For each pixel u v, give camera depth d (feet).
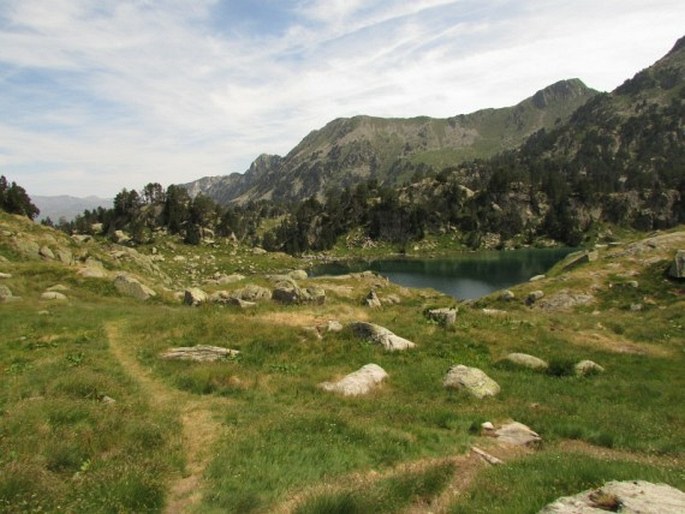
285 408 58.80
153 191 618.44
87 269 181.06
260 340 91.04
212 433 49.47
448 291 361.30
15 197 430.20
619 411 63.46
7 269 172.65
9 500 31.37
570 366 83.15
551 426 56.34
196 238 560.61
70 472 37.99
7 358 79.41
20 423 46.62
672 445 51.57
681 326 118.52
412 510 34.12
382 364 81.46
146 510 32.99
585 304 175.73
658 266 190.70
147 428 47.29
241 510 33.88
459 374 72.59
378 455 44.65
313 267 568.82
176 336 94.43
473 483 37.60
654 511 25.50
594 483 33.91
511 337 99.30
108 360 79.51
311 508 32.01
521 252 651.66
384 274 481.46
